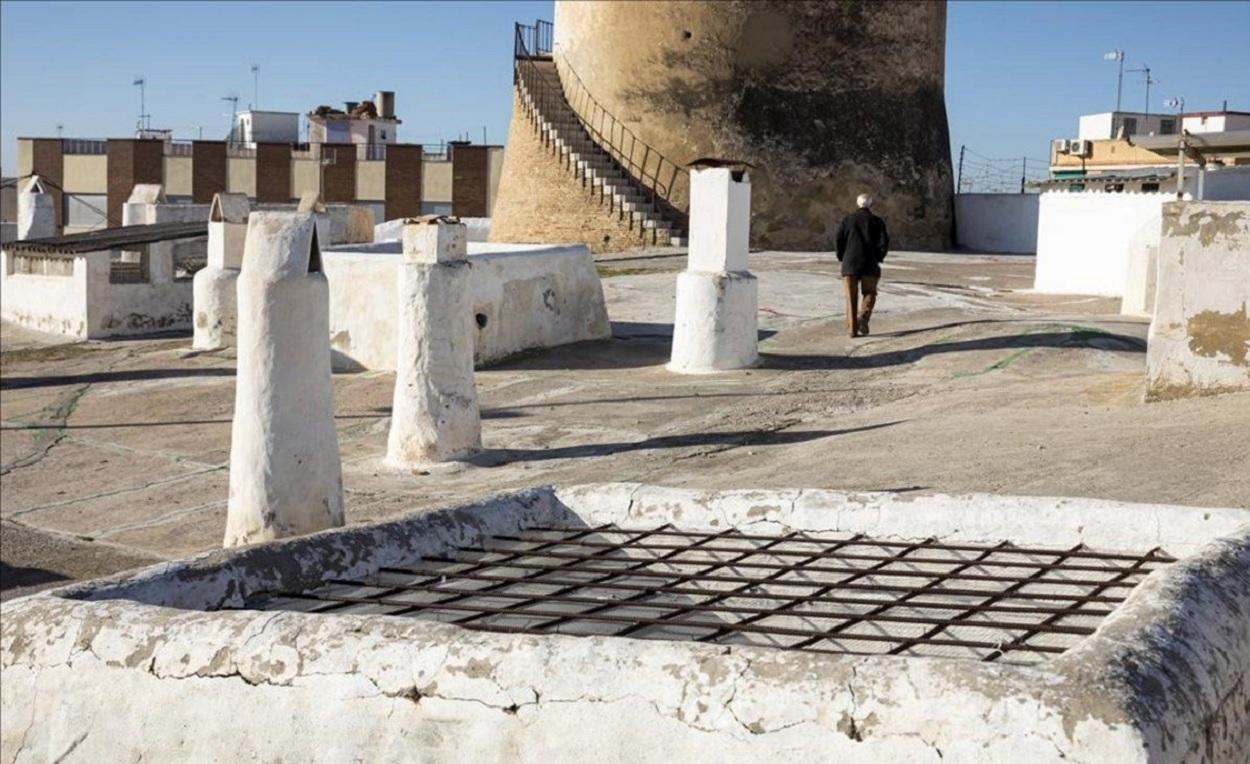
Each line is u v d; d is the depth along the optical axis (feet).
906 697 8.14
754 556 14.71
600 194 112.78
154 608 10.73
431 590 12.87
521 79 123.24
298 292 27.25
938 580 13.03
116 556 35.70
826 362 54.75
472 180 218.59
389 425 49.03
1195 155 46.42
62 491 44.27
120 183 219.41
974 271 89.86
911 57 117.08
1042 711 7.80
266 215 27.61
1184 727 8.05
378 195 219.41
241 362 27.43
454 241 41.60
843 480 33.37
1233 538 11.39
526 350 60.18
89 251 82.28
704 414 46.39
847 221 58.95
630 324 68.18
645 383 52.60
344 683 9.51
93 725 10.28
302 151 221.66
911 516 14.93
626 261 97.30
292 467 27.35
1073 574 13.52
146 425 54.13
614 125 115.65
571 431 45.21
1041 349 51.96
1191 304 36.68
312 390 27.55
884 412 44.01
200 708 9.94
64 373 68.18
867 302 59.62
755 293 55.11
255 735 9.73
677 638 12.41
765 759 8.36
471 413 42.22
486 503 15.43
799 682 8.43
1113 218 72.69
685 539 15.17
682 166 112.88
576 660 8.99
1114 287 72.69
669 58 113.09
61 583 33.17
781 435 42.29
